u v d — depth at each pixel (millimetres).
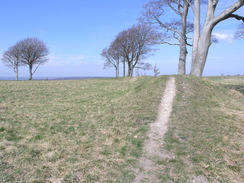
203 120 7418
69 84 24109
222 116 7801
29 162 4707
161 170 4645
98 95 15891
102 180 4234
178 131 6602
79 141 6141
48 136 6543
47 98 14859
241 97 11281
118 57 48062
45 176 4234
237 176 4422
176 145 5746
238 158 5070
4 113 9422
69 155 5188
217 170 4609
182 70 17734
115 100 12516
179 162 4934
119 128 7121
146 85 13734
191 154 5281
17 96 15281
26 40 48500
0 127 7137
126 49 39844
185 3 17141
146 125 7180
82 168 4590
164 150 5508
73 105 12039
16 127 7332
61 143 5953
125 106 9711
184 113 8062
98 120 8383
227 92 11633
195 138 6145
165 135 6375
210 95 10438
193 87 11297
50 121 8344
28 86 21547
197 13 13922
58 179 4172
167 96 10148
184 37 17672
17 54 48250
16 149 5316
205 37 13258
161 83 12398
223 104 9336
